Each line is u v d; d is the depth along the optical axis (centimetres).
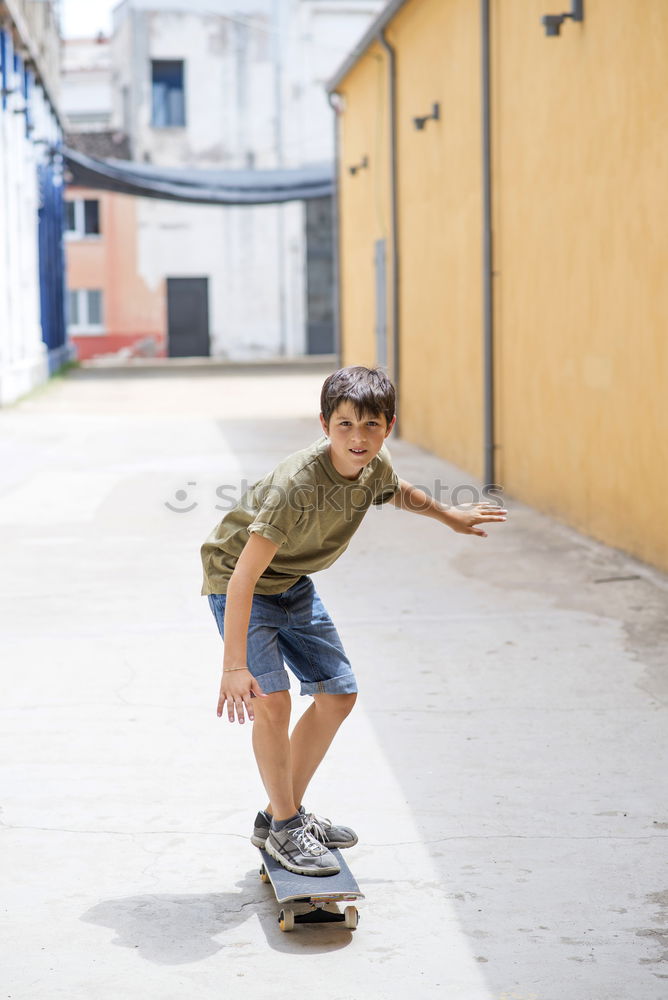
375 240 1625
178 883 338
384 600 665
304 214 3478
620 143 753
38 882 338
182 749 440
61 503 1002
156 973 290
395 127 1449
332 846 334
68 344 3178
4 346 1970
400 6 1330
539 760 427
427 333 1333
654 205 704
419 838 364
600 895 328
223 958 298
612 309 777
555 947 301
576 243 840
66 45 3819
